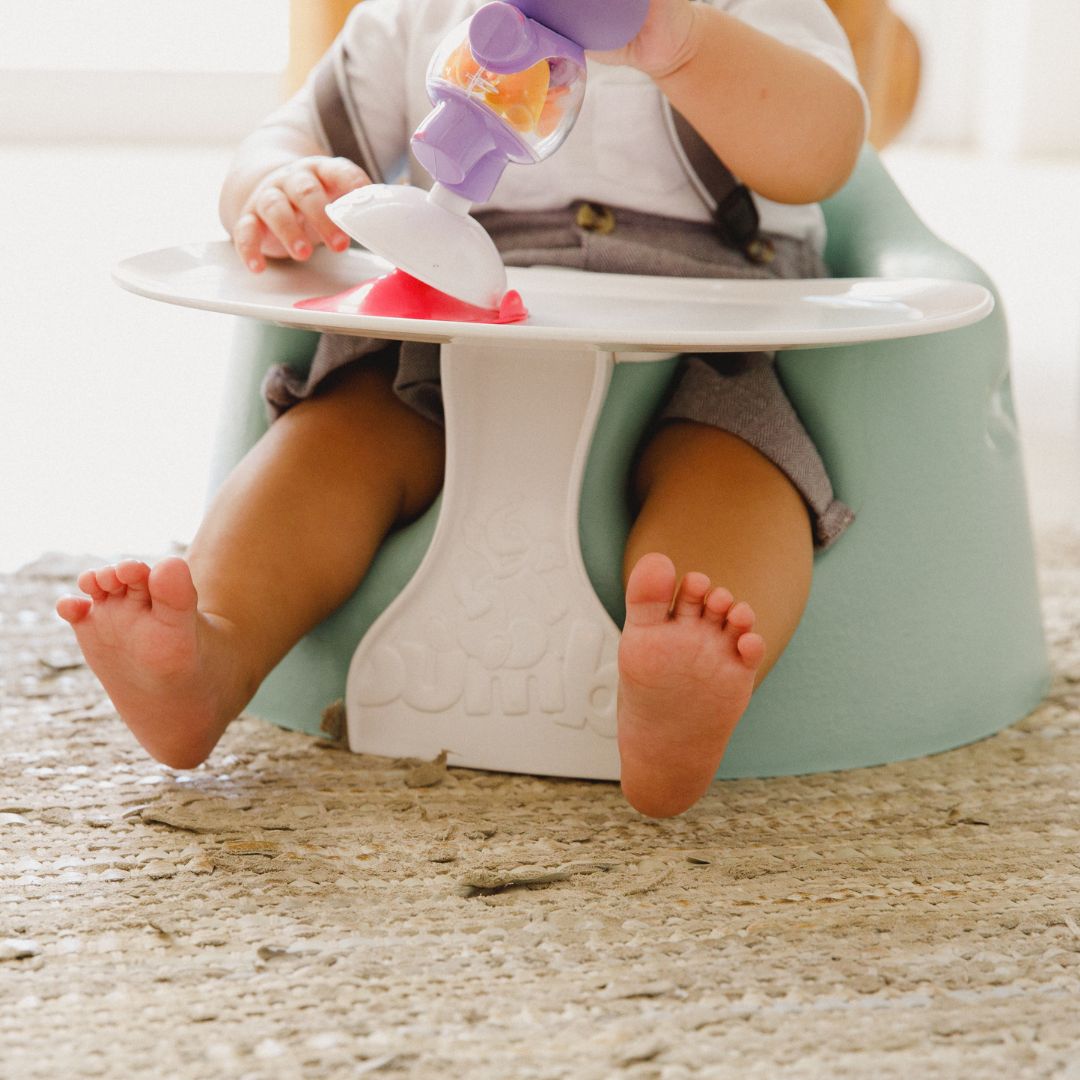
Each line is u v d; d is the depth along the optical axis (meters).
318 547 0.99
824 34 1.07
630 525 1.00
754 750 0.99
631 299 0.97
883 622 1.02
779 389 1.02
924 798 0.96
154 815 0.89
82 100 3.76
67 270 2.55
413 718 1.00
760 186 1.04
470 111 0.85
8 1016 0.69
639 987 0.72
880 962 0.75
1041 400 1.98
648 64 0.94
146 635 0.84
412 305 0.86
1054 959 0.75
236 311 0.80
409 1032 0.68
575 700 0.98
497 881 0.82
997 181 3.81
